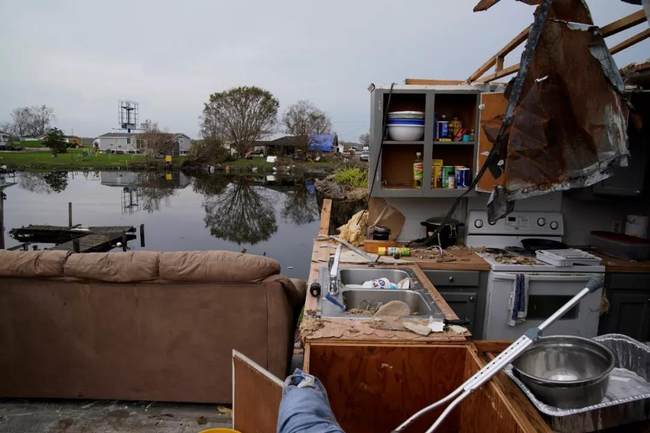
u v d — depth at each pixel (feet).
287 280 8.96
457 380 6.19
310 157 137.49
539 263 10.05
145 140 157.48
